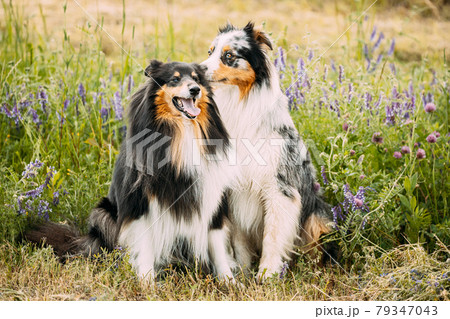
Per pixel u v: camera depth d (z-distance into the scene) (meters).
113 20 11.98
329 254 4.98
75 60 8.23
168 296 4.18
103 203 4.88
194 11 13.65
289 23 12.63
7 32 9.36
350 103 5.70
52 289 4.18
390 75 6.31
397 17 12.94
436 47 10.86
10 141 6.38
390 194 4.71
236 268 4.92
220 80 4.74
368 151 5.45
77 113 6.65
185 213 4.41
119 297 4.10
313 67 6.73
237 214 5.04
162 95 4.31
